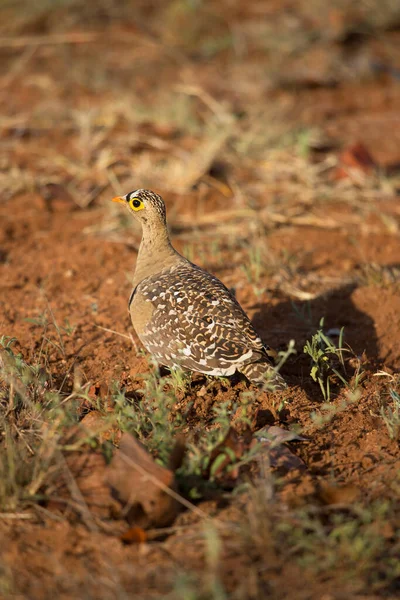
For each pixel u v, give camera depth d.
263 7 26.06
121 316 11.41
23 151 17.41
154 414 8.04
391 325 10.98
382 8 24.52
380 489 7.54
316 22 24.47
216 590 5.96
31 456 7.83
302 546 6.72
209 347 8.66
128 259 13.51
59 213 15.22
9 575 6.37
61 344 10.11
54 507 7.29
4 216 14.90
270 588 6.36
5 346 9.26
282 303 11.83
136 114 18.72
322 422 8.57
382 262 13.18
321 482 7.69
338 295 12.02
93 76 21.91
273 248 13.81
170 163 16.53
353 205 15.47
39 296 12.09
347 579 6.40
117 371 9.86
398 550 6.75
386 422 8.41
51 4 24.97
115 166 16.78
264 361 8.58
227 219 14.97
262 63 23.02
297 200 15.61
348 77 22.22
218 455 7.56
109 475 7.34
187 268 9.87
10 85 21.52
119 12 25.59
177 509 7.23
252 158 17.06
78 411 8.76
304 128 18.52
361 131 18.97
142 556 6.75
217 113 18.59
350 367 9.98
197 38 24.66
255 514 6.97
